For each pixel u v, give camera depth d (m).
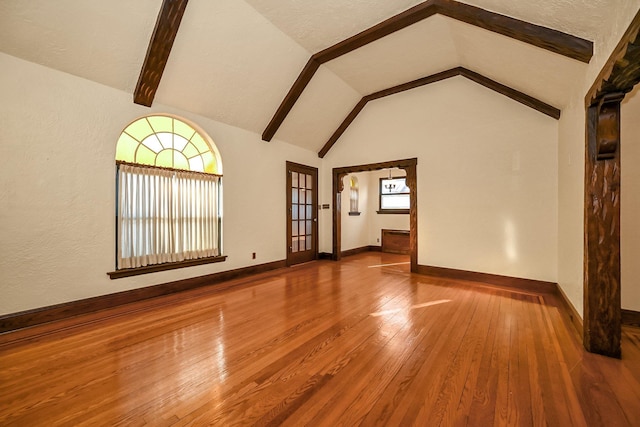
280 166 5.32
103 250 3.08
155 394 1.65
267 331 2.52
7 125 2.47
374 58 4.06
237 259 4.55
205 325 2.65
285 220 5.46
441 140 4.60
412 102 4.90
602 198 2.06
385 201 7.82
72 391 1.68
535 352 2.13
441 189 4.61
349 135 5.83
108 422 1.43
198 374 1.85
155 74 3.14
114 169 3.15
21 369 1.91
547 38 2.23
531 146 3.85
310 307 3.15
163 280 3.62
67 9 2.40
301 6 3.04
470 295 3.61
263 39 3.46
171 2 2.67
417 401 1.58
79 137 2.88
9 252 2.50
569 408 1.51
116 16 2.61
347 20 3.25
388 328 2.58
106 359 2.04
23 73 2.54
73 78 2.82
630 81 1.75
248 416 1.47
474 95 4.29
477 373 1.85
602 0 1.65
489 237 4.18
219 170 4.32
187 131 3.99
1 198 2.46
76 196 2.88
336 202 6.20
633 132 2.57
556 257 3.69
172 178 3.73
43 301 2.69
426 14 2.99
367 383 1.75
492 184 4.15
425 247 4.79
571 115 2.83
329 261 6.15
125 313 2.96
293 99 4.50
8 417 1.47
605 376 1.80
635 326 2.57
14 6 2.24
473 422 1.42
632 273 2.59
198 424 1.42
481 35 2.89
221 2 2.90
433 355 2.09
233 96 4.00
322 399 1.60
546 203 3.76
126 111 3.21
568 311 2.89
